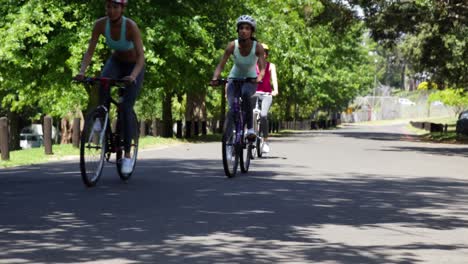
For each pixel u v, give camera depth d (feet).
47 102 227.61
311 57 234.58
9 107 266.77
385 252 30.32
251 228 35.27
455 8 199.72
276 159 87.56
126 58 53.16
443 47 224.33
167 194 48.11
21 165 75.31
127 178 55.52
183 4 162.09
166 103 187.83
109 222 36.40
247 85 62.59
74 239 31.86
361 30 234.79
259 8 206.59
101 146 52.26
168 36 153.48
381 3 211.61
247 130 63.72
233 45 61.72
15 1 154.51
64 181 55.42
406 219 39.75
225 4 176.04
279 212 40.83
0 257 28.12
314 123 406.00
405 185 59.16
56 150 104.06
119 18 51.37
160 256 28.58
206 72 174.81
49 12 149.79
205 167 71.77
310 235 33.78
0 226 34.99
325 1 226.79
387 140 194.90
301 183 57.57
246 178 60.70
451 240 33.65
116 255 28.66
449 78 249.14
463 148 149.89
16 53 150.41
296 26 229.86
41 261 27.48
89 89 156.97
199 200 45.32
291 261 28.09
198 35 160.76
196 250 29.78
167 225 35.70
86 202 43.57
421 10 205.36
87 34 147.02
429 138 225.97
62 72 153.58
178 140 161.17
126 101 53.26
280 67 215.92
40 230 33.99
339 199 47.70
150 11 154.30
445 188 58.08
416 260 28.91
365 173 70.38
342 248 30.91
